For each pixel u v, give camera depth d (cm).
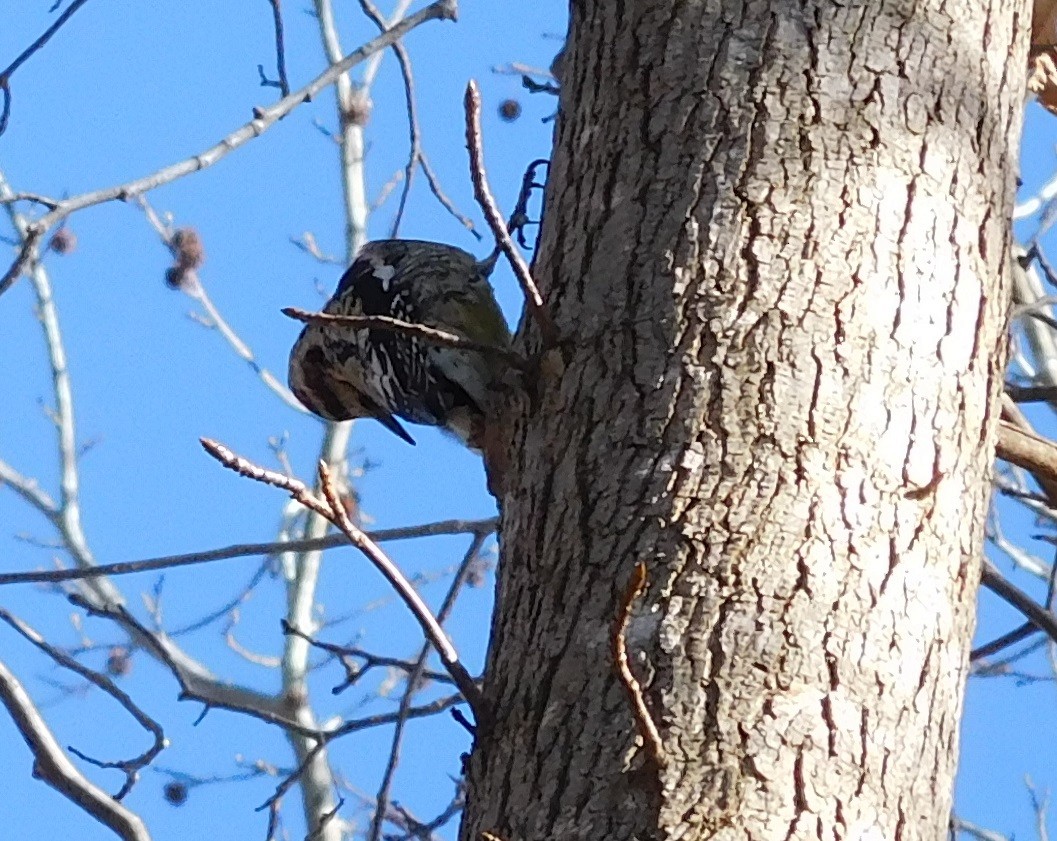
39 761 736
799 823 470
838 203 565
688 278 560
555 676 515
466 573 832
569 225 605
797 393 533
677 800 474
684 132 589
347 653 834
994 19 627
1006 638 814
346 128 1606
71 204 740
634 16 625
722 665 493
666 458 532
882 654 502
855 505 519
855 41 595
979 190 589
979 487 554
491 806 511
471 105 515
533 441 570
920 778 495
